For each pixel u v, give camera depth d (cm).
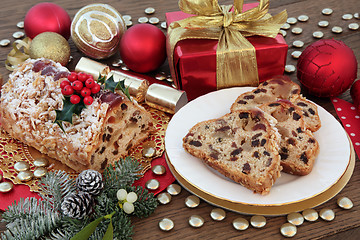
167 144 102
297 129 102
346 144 101
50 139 102
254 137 101
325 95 112
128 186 97
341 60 108
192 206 98
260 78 113
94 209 96
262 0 109
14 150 106
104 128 100
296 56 120
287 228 95
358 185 100
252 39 111
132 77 113
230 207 96
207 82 112
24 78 106
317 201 97
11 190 101
